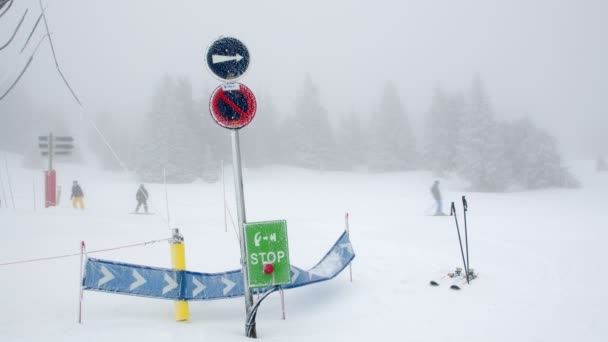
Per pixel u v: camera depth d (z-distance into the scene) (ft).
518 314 18.28
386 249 33.24
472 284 22.72
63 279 21.07
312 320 17.74
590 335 15.84
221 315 17.94
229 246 31.40
